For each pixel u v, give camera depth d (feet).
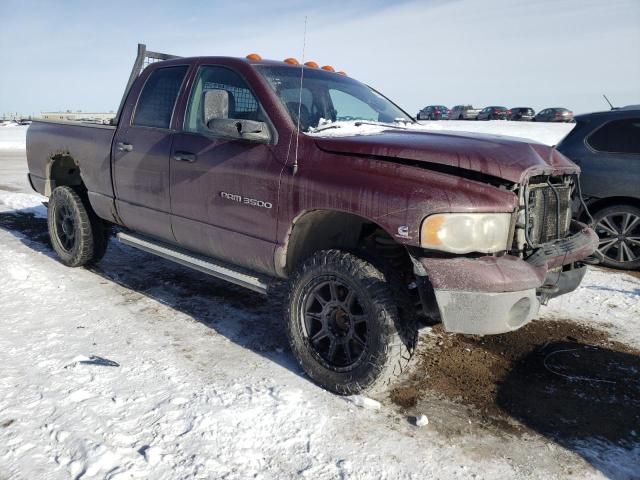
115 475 7.17
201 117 12.39
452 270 8.38
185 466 7.47
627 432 8.99
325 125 10.87
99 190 15.28
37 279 15.37
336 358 10.04
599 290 16.30
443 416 9.23
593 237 10.70
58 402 8.95
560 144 19.89
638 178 17.84
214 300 14.49
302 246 10.70
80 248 16.28
